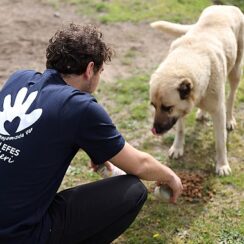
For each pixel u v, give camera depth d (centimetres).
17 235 189
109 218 210
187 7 517
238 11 330
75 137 192
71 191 211
